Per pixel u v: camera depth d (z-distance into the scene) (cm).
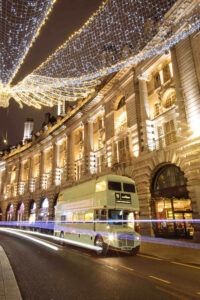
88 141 3322
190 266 940
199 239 1521
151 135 2167
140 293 579
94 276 757
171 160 1852
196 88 1691
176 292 588
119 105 2788
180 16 1853
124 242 1251
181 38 1852
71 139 3875
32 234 3047
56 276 759
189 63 1770
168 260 1094
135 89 2409
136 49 2353
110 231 1255
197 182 1599
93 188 1509
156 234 1958
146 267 916
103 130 3131
